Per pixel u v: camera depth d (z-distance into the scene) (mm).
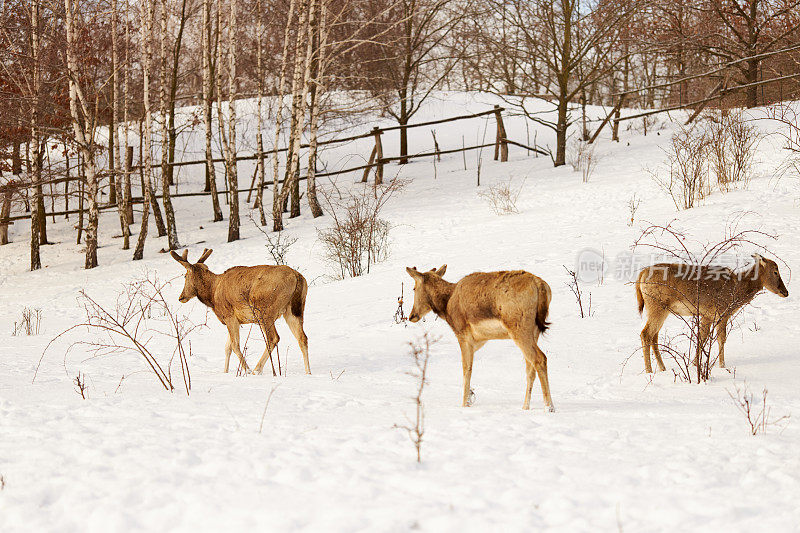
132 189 35531
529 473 4680
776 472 4465
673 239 14867
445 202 25453
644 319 10836
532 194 24031
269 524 4008
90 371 9703
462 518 3990
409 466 4883
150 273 22344
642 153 27141
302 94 26859
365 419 6297
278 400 7258
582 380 8266
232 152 25688
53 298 20328
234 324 9750
